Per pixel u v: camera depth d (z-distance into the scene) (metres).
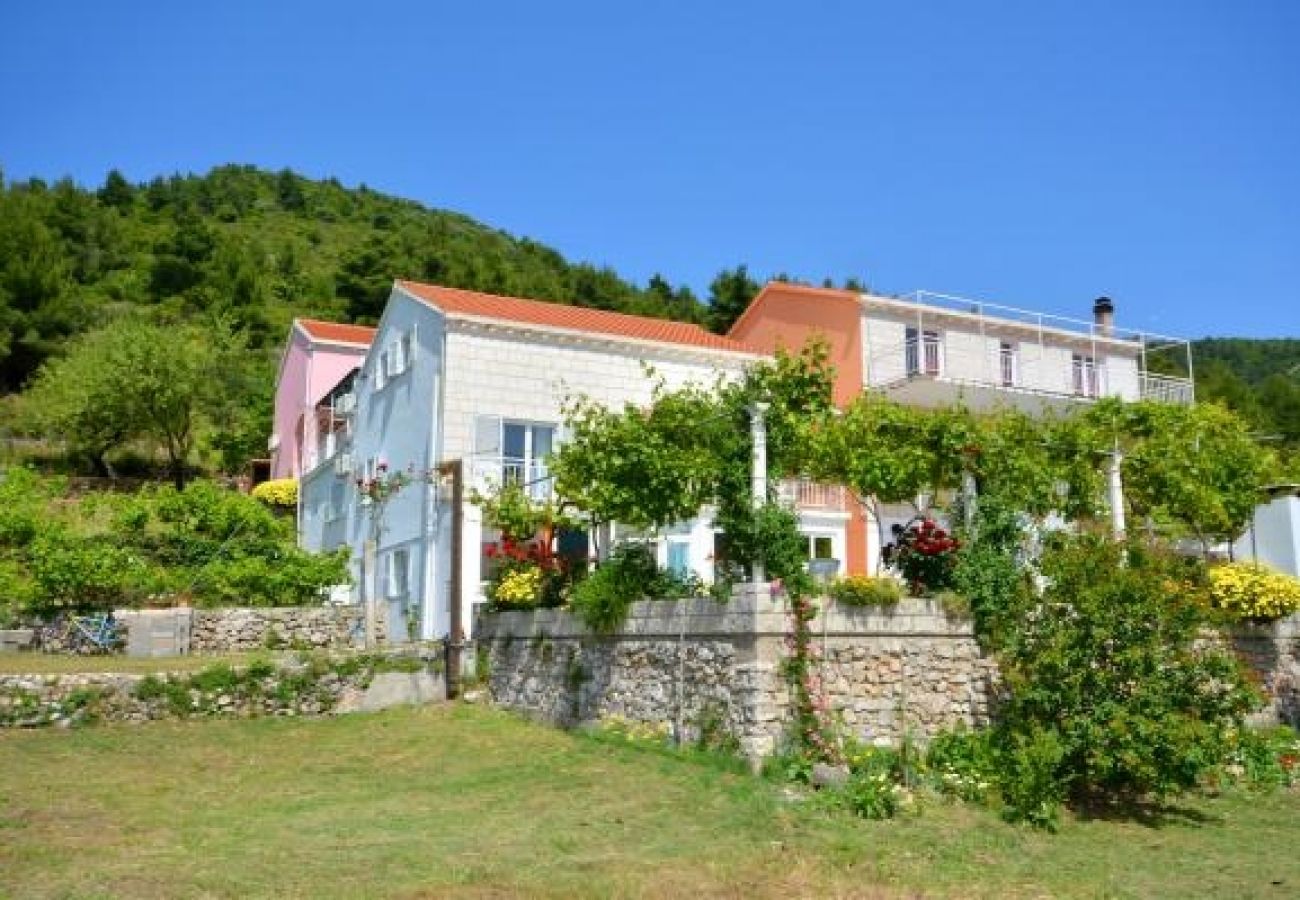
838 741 12.73
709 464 14.12
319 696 17.94
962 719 13.86
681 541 22.58
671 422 14.86
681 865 9.62
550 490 21.31
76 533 24.48
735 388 14.97
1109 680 12.61
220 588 22.56
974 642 14.24
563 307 28.09
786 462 14.97
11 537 23.50
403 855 9.91
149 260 76.94
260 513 25.92
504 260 79.50
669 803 11.86
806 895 8.86
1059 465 16.19
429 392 22.97
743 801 11.68
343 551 24.73
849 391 30.73
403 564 24.08
